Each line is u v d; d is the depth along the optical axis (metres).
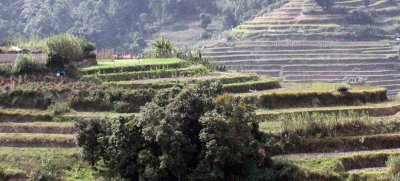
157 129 71.06
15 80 102.31
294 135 80.56
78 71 107.00
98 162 79.50
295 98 94.88
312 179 71.69
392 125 84.25
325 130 81.75
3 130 90.38
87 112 95.31
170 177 72.56
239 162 72.12
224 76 109.62
